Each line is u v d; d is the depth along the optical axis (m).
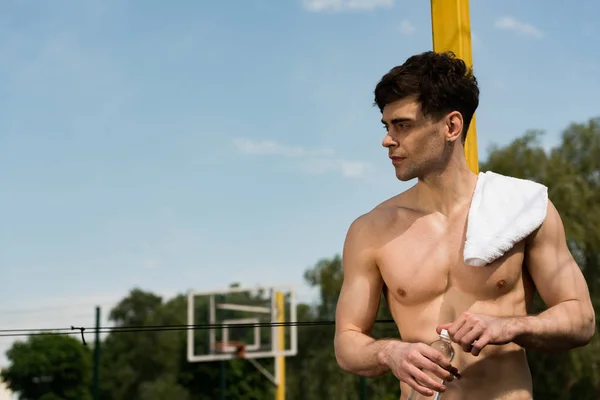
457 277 2.05
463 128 2.11
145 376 40.25
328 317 28.03
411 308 2.09
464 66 2.12
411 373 1.90
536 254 2.06
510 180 2.10
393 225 2.15
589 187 18.61
